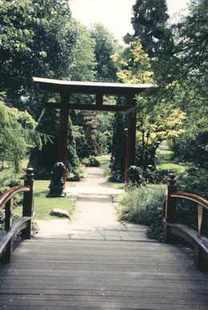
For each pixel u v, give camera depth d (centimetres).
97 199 1324
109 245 726
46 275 535
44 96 2233
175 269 583
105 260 619
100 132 2978
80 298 458
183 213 846
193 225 808
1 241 547
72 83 1470
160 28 888
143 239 809
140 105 973
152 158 1875
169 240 761
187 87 895
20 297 456
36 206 1145
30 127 921
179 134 1766
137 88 1478
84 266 583
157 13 3450
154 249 705
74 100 2555
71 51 2744
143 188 1177
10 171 994
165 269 582
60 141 1495
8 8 1084
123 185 1659
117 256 646
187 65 854
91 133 2717
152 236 821
